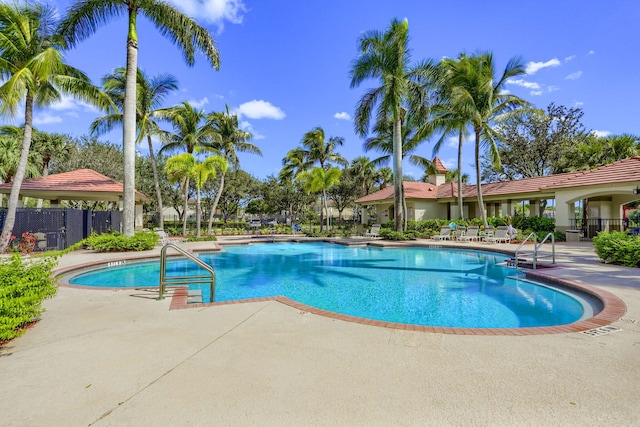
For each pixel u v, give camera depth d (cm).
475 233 1872
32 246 1248
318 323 436
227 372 296
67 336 390
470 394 256
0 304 352
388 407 238
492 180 3494
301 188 4316
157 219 3803
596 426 214
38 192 1756
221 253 1558
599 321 437
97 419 224
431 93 1950
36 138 2530
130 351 344
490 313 621
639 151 2175
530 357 326
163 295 603
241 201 4538
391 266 1174
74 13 1318
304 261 1308
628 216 1975
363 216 3541
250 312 489
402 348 351
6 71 1245
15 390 263
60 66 1230
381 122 2038
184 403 244
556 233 1731
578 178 1755
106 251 1294
